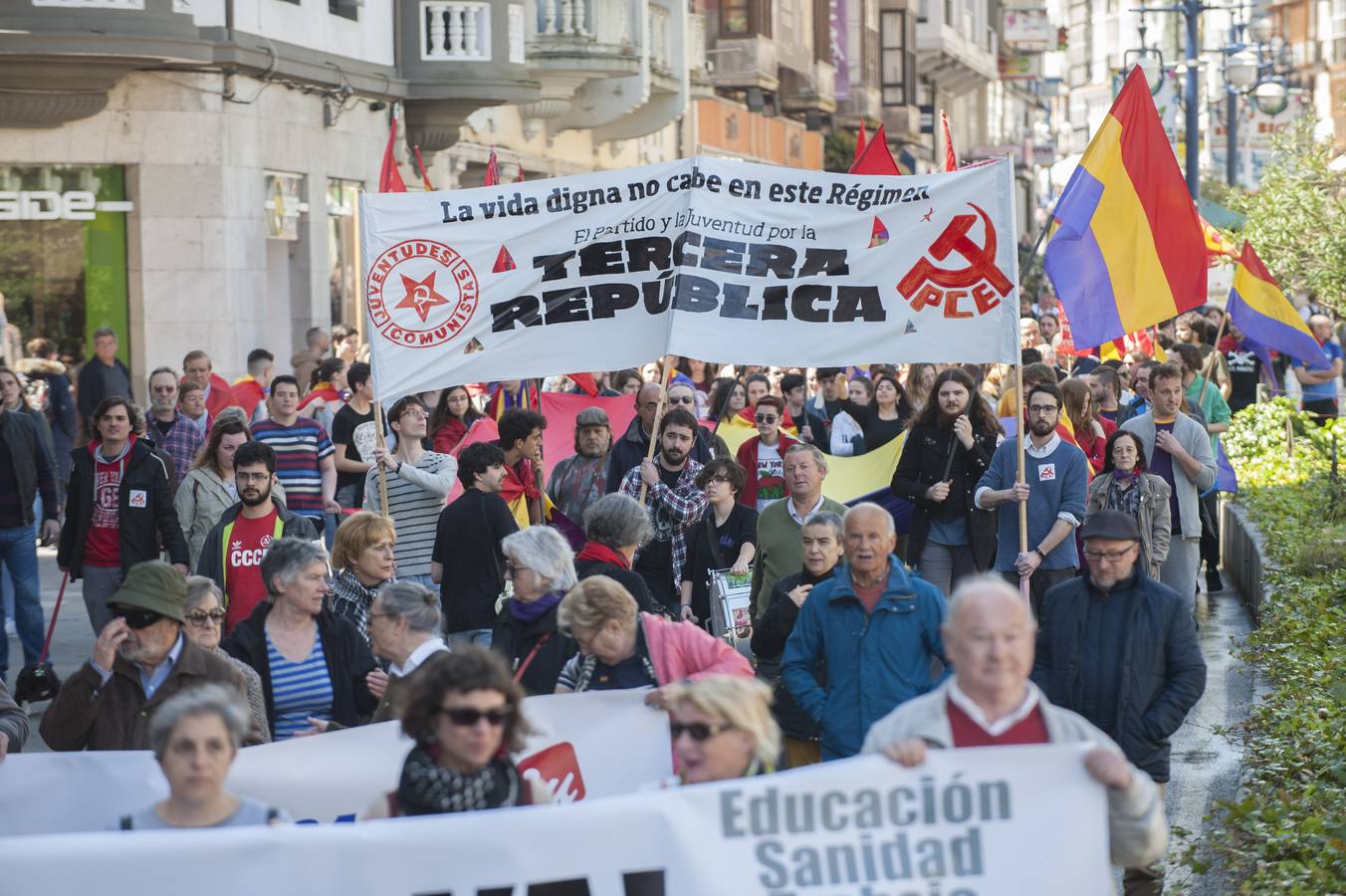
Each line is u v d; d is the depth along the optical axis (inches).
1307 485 906.1
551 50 1590.8
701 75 1983.3
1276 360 1337.4
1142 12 1776.6
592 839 256.1
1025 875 256.5
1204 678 357.7
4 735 321.7
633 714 337.1
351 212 1355.8
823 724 363.3
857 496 677.3
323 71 1250.0
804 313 518.3
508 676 263.1
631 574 433.1
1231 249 1017.5
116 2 1048.2
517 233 537.0
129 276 1120.2
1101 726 356.2
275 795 326.6
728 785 257.8
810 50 2578.7
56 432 967.6
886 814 257.8
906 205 513.7
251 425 682.8
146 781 321.7
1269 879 364.5
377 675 383.6
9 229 1082.7
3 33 1016.9
